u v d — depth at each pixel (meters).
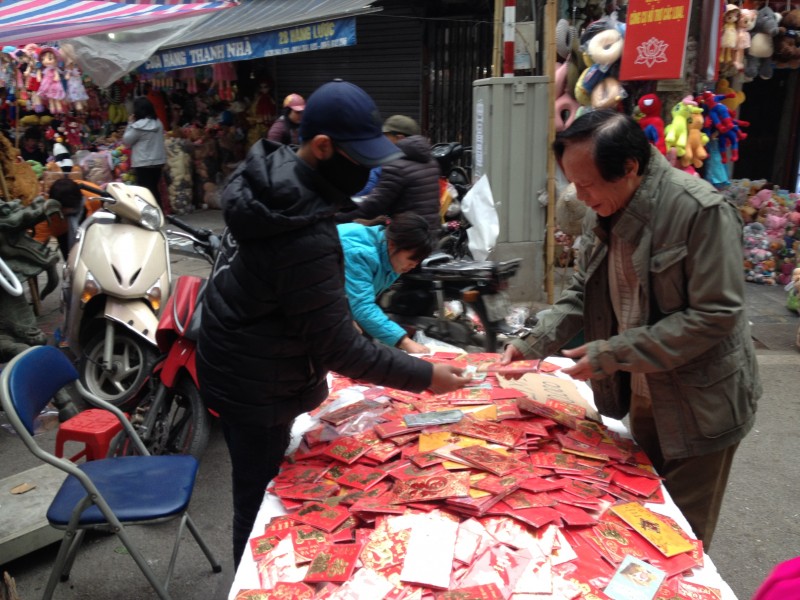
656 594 1.34
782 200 7.22
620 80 5.88
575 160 1.74
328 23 7.54
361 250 2.92
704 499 2.01
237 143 11.55
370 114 1.60
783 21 6.88
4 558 2.77
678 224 1.73
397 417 2.07
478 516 1.56
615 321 2.11
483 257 5.77
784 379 4.77
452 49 8.67
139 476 2.44
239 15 10.02
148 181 9.41
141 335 3.95
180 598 2.73
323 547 1.49
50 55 9.95
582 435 1.95
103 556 3.00
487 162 6.03
